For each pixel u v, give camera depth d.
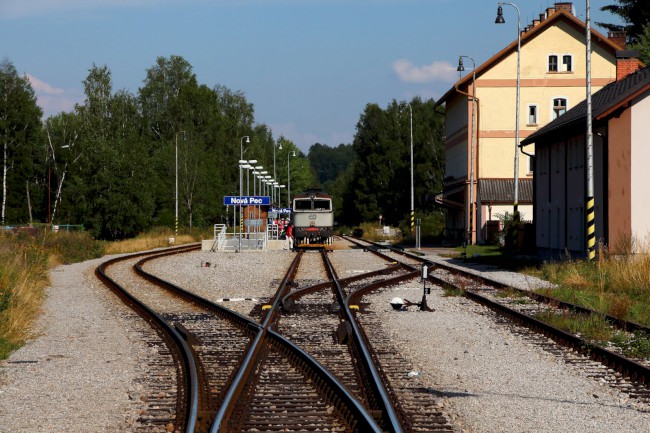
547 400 18.70
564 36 114.31
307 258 82.69
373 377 19.09
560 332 27.20
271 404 17.69
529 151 113.88
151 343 27.09
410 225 128.50
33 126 166.75
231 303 40.00
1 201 162.88
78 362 23.88
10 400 18.89
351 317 31.09
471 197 100.88
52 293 45.84
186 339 26.55
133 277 57.38
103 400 18.80
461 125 123.00
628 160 58.50
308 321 32.38
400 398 18.47
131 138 147.50
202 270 64.81
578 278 46.91
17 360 24.23
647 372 20.58
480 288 46.78
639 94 57.84
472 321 32.44
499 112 114.75
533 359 24.02
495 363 23.36
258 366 22.17
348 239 153.12
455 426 16.12
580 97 114.31
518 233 83.94
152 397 18.86
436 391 19.36
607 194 58.66
